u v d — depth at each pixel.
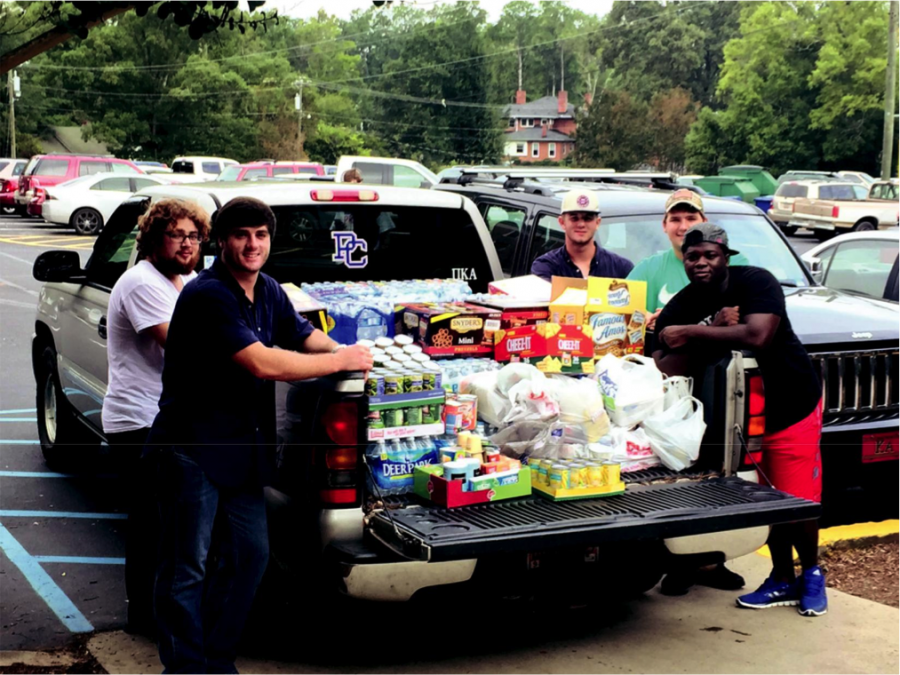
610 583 4.17
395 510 3.84
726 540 4.18
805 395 4.72
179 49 60.41
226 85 60.84
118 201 27.56
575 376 4.65
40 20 4.95
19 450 7.84
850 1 58.06
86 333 6.31
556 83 115.56
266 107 68.88
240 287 3.83
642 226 7.19
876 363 5.79
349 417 3.79
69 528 6.11
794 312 6.04
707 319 4.73
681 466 4.41
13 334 13.04
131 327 4.58
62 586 5.24
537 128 106.62
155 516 4.43
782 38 61.75
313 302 4.59
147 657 4.41
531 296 4.88
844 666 4.31
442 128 90.50
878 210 30.66
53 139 68.25
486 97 91.25
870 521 6.11
